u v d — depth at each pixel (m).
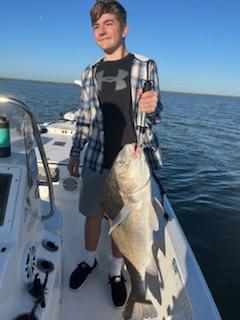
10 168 1.90
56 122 6.88
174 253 2.64
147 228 2.19
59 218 2.71
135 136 2.60
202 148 15.42
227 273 5.09
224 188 9.15
